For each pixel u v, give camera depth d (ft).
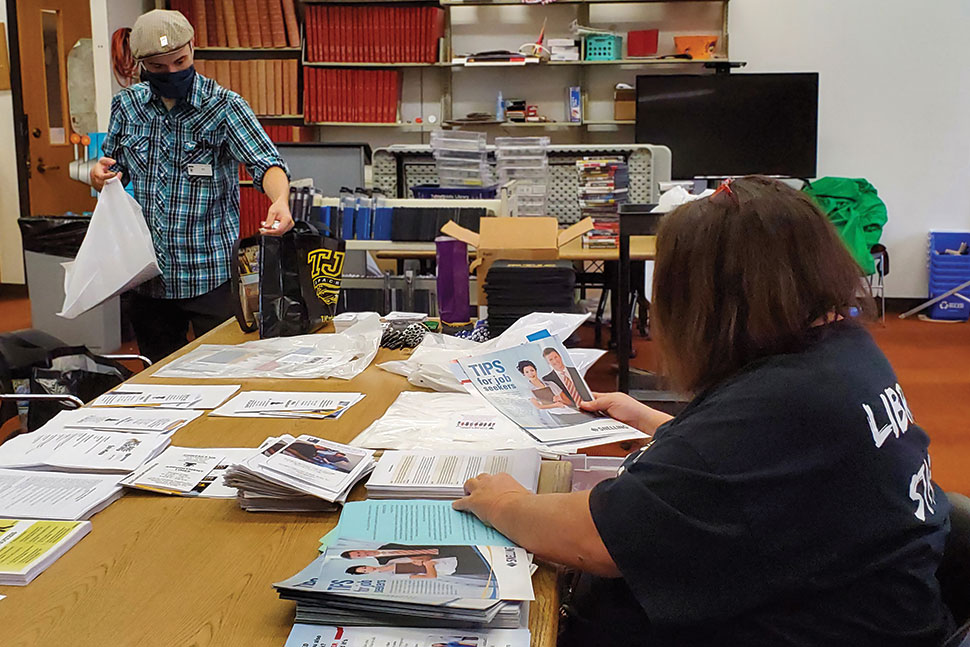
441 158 14.30
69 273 8.46
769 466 3.03
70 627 3.04
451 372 5.72
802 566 3.04
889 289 23.21
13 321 20.62
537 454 4.53
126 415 5.39
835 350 3.26
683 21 22.79
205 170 9.21
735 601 3.04
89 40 23.35
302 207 11.63
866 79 22.44
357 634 2.96
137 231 8.51
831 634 3.12
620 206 11.85
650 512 3.06
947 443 12.44
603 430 4.92
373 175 14.75
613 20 23.03
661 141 21.90
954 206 22.67
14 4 22.57
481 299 9.62
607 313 20.25
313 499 4.04
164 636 2.99
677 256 3.39
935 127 22.43
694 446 3.10
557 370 5.80
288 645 2.90
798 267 3.24
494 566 3.24
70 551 3.63
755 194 3.34
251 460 4.17
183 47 8.66
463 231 9.70
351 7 22.53
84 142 15.51
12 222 23.98
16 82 22.91
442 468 4.35
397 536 3.54
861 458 3.06
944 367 16.96
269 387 6.14
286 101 23.04
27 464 4.51
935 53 22.16
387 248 11.60
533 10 23.18
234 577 3.43
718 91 21.58
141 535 3.80
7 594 3.27
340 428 5.21
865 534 3.05
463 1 22.36
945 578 3.67
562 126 23.30
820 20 22.38
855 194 20.68
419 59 22.59
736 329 3.27
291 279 7.61
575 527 3.24
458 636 2.95
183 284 9.39
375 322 7.47
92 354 8.88
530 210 14.34
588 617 3.83
